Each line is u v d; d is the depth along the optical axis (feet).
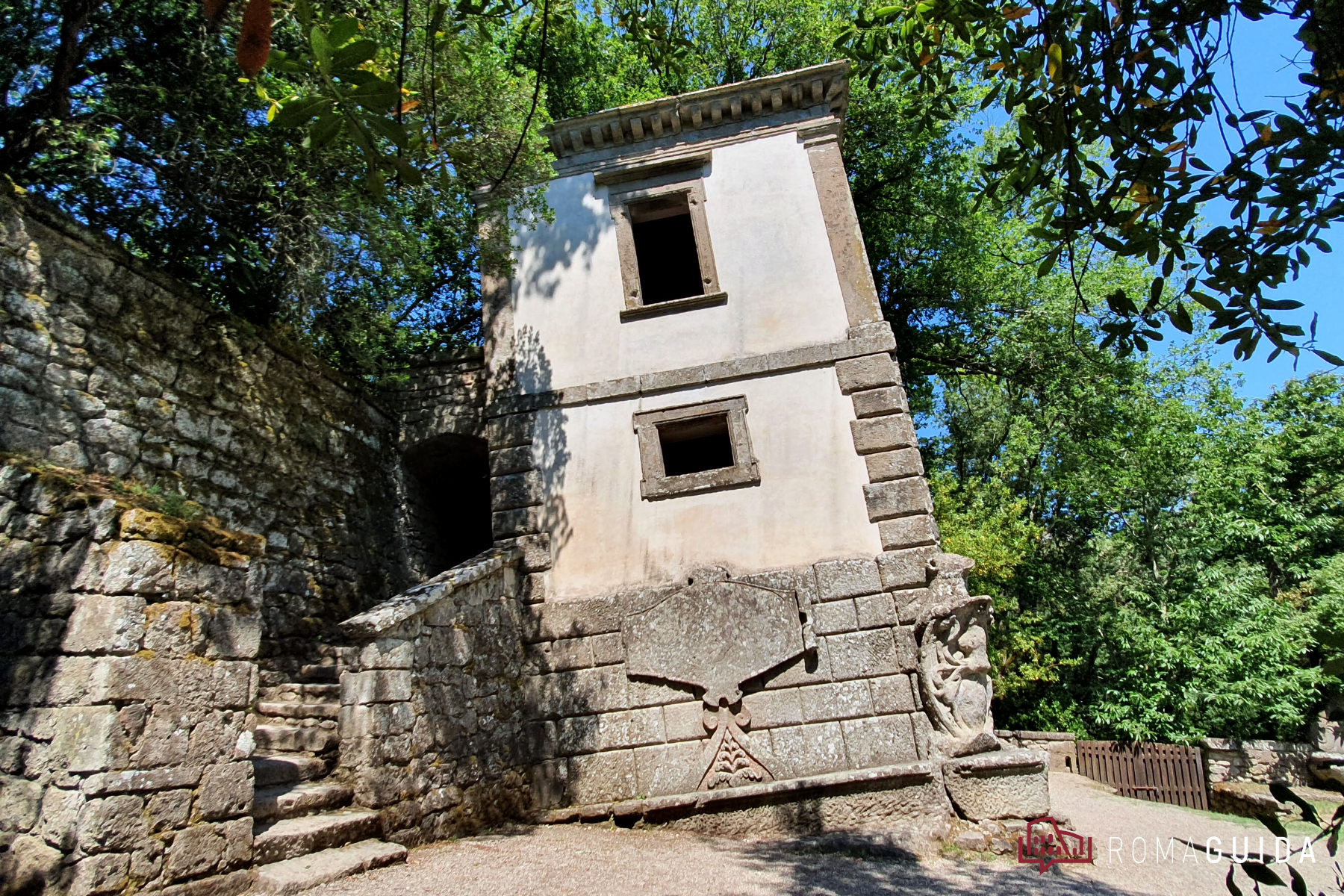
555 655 31.19
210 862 15.94
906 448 31.89
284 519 30.83
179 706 16.12
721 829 27.45
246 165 29.89
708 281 35.65
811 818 27.12
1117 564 67.67
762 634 29.96
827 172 36.58
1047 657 54.34
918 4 15.26
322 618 31.58
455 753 25.34
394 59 24.84
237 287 30.76
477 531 46.83
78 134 24.93
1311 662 48.37
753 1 56.08
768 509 32.07
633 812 28.02
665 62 21.02
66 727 14.70
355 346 33.14
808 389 33.45
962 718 27.91
